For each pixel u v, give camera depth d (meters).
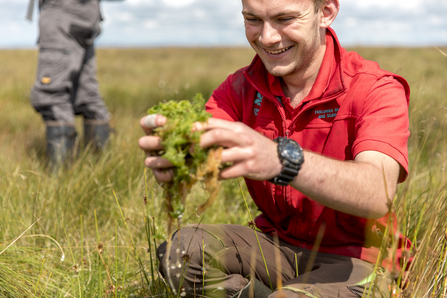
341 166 1.17
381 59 10.02
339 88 1.48
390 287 1.41
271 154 1.07
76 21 3.45
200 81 7.69
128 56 22.80
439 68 8.78
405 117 1.41
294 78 1.59
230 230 1.71
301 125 1.57
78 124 5.10
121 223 2.49
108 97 6.52
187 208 2.74
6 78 7.93
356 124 1.45
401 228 1.91
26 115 5.43
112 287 1.65
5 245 2.00
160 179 1.14
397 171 1.31
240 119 1.82
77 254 2.20
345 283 1.41
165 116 1.09
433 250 1.42
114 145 3.46
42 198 2.62
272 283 1.65
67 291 1.80
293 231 1.63
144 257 2.14
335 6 1.52
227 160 1.02
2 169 3.06
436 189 2.07
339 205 1.18
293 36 1.44
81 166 3.08
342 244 1.57
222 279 1.56
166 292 1.68
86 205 2.68
